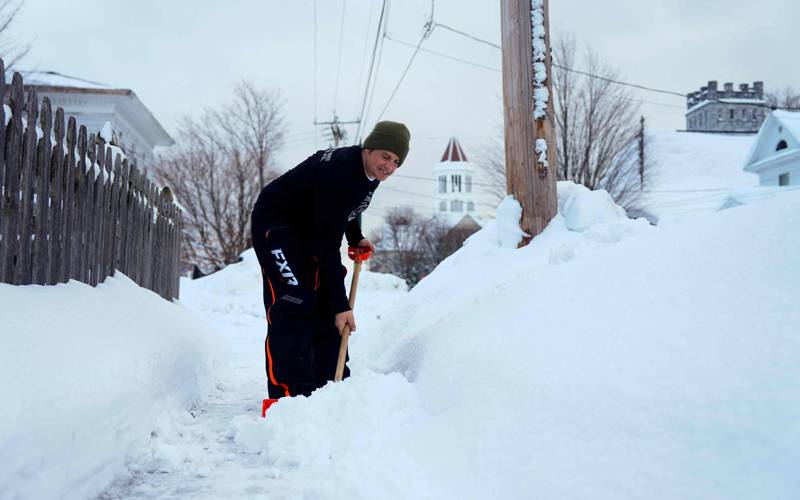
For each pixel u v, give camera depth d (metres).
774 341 1.18
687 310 1.43
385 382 2.09
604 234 2.36
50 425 1.51
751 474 0.98
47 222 2.53
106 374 1.94
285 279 2.58
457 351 2.01
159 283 4.76
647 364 1.32
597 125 22.52
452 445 1.53
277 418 2.11
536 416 1.40
